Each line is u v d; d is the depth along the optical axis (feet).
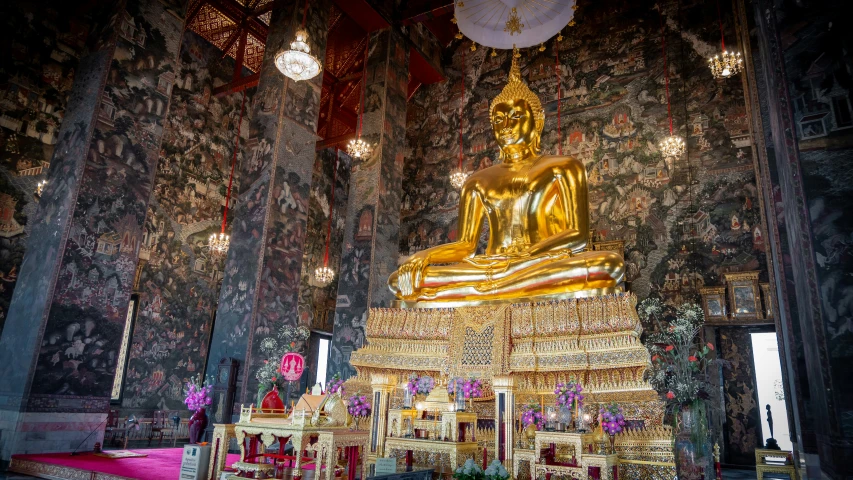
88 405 25.66
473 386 19.81
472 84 55.98
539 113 31.60
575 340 21.06
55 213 26.43
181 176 44.65
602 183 46.06
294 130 37.01
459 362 22.80
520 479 17.42
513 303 23.15
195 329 44.73
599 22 50.11
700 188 42.22
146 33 30.09
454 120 55.98
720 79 43.45
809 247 8.72
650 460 17.60
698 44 45.14
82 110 27.78
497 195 29.63
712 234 40.88
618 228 44.42
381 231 44.16
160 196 42.88
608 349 20.11
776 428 39.29
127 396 39.37
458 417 17.89
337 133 58.54
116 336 27.17
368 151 46.01
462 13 33.12
